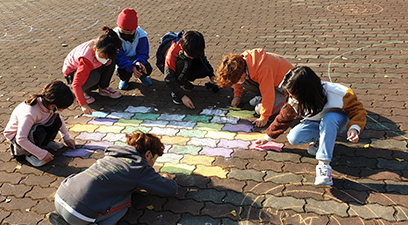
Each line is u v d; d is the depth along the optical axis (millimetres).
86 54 3629
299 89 2340
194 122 3660
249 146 3205
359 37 5496
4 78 5027
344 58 4820
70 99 2898
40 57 5844
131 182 2289
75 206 2131
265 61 3174
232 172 2887
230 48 5527
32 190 2814
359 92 3930
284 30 6125
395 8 6699
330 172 2578
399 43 5133
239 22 6816
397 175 2703
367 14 6539
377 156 2924
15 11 9359
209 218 2447
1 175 3006
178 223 2424
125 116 3865
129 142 2506
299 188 2658
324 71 4496
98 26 7473
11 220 2527
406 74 4234
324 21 6391
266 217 2420
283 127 2818
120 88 4500
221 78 3119
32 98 2848
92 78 3912
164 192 2439
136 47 4340
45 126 2982
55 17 8438
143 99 4223
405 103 3637
